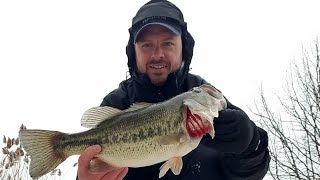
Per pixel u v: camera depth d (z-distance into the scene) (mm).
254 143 754
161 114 720
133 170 833
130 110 752
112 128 739
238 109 783
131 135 729
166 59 868
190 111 694
